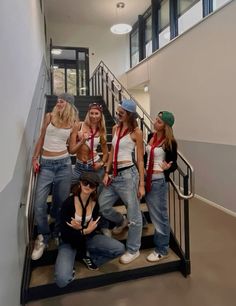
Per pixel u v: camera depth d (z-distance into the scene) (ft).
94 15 26.35
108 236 7.44
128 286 7.12
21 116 7.25
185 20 18.83
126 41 30.07
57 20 27.55
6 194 4.90
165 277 7.50
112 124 16.81
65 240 6.72
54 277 6.86
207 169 14.20
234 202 12.32
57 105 7.32
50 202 8.69
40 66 16.17
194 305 6.40
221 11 12.55
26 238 6.54
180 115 16.81
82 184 6.43
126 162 7.04
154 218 7.61
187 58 15.75
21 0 8.84
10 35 6.36
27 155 7.93
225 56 12.46
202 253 8.72
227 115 12.53
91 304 6.44
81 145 7.76
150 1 23.57
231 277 7.47
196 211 12.74
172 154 7.30
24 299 6.32
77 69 29.68
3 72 5.33
